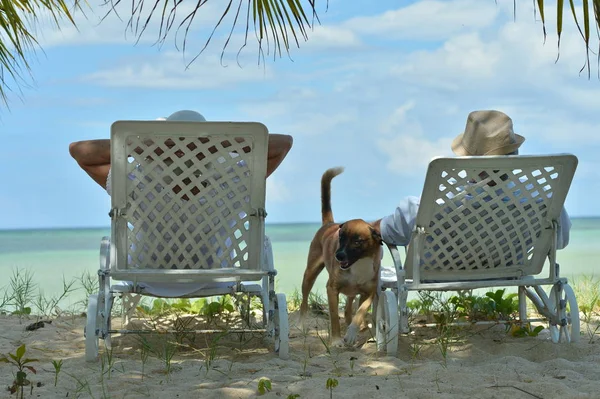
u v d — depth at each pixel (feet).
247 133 14.61
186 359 15.58
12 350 16.37
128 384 13.07
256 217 15.29
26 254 101.09
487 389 12.46
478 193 15.85
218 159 15.17
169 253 15.40
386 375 13.82
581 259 69.62
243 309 18.67
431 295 20.65
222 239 15.39
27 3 17.16
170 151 14.70
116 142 14.48
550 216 16.28
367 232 16.98
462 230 16.43
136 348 16.67
